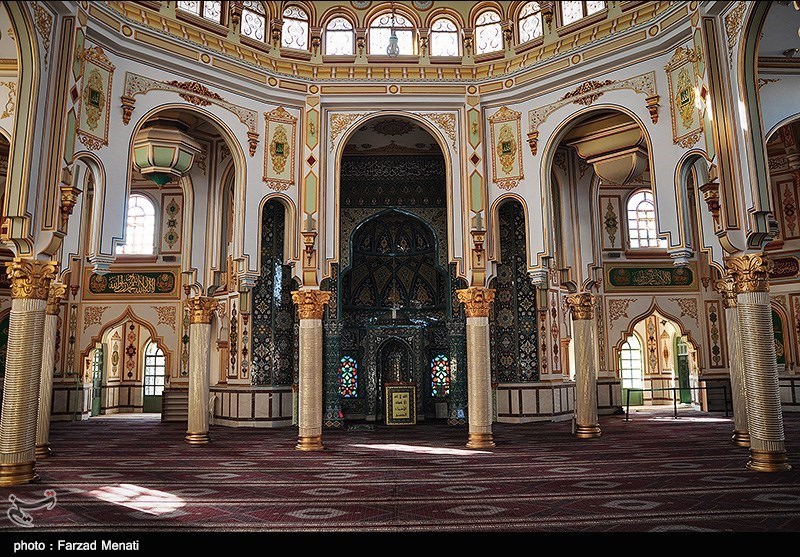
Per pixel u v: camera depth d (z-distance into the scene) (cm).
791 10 779
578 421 1138
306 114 1066
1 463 703
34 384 729
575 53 988
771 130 877
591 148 1063
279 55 1060
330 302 1441
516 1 1070
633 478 715
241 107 1032
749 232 764
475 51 1089
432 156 1506
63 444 1095
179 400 1608
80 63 812
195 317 1121
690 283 1709
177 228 1684
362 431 1289
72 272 1655
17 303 732
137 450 1005
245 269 1004
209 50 986
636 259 1709
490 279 1041
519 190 1037
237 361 1442
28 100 739
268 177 1038
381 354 1518
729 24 801
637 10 938
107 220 873
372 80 1072
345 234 1474
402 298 1591
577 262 1183
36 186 747
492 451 966
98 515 550
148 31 924
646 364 2050
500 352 1458
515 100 1057
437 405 1516
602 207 1727
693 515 531
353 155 1499
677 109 900
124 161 901
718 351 1694
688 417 1529
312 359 1013
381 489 667
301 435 1005
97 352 1862
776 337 1619
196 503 599
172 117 1019
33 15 731
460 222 1055
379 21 1105
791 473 731
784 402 1595
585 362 1147
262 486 688
